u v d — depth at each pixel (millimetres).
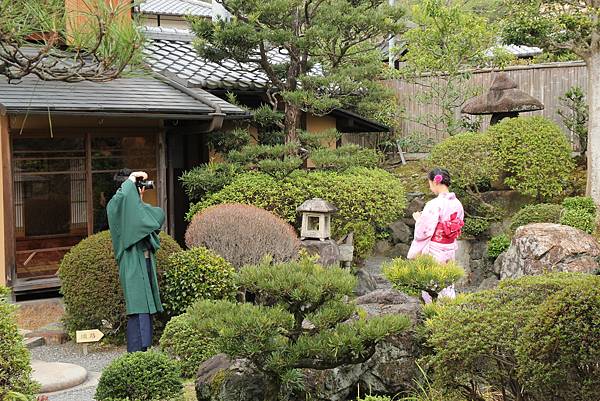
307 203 9234
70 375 6156
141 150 10336
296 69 11133
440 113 14086
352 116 12953
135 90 10172
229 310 4531
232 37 10156
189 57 12320
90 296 7547
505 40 10531
